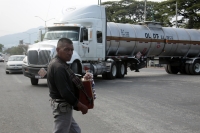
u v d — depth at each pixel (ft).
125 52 70.28
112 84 53.47
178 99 36.60
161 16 143.54
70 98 13.15
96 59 58.29
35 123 24.48
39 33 56.24
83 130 22.34
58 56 13.91
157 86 50.29
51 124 24.12
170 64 84.23
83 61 55.57
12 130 22.44
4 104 33.01
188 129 22.75
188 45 82.58
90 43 56.24
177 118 26.37
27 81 59.21
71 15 57.57
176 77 70.64
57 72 13.21
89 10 58.13
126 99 36.37
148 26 74.59
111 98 37.14
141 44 71.82
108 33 64.49
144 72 93.56
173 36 78.79
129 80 61.98
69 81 13.51
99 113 28.32
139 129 22.65
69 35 53.06
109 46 65.31
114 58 64.90
